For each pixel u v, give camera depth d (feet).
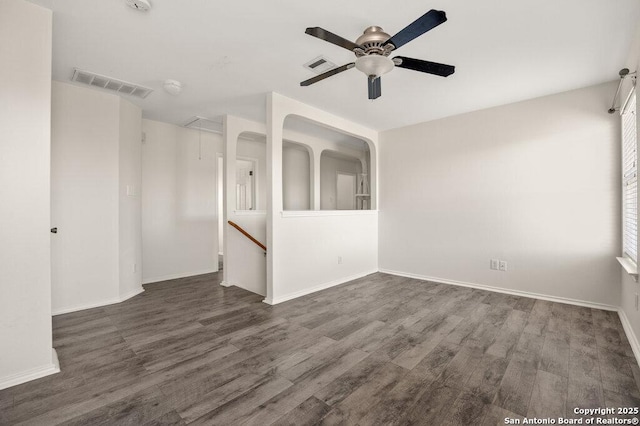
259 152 18.63
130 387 5.88
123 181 11.57
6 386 5.86
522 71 9.21
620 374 6.29
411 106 12.35
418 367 6.63
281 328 8.80
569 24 6.87
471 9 6.35
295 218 12.00
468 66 8.86
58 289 9.96
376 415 5.09
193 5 6.25
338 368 6.59
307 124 15.57
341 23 6.87
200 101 11.84
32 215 6.22
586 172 10.47
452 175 13.65
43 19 6.32
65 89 10.05
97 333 8.43
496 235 12.43
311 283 12.66
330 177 23.63
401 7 6.30
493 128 12.44
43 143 6.34
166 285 13.82
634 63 7.62
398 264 15.69
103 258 10.92
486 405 5.35
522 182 11.76
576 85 10.29
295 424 4.88
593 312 9.95
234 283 13.73
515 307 10.53
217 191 16.93
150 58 8.48
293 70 9.20
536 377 6.22
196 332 8.51
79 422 4.91
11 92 6.00
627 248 9.18
